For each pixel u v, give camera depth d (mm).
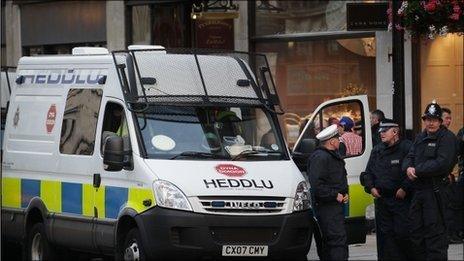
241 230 27156
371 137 32375
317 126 32531
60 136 31656
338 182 29047
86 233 29953
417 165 27953
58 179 31500
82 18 55469
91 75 30891
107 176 29141
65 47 57281
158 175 27266
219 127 29141
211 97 29547
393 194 29391
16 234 33531
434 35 34312
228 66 30359
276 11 45219
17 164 33500
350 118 32125
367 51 42375
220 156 28469
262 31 45656
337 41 43406
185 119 29016
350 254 33938
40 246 32531
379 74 41812
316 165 28922
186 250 26766
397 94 36344
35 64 33688
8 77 38000
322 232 29234
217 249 26906
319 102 44031
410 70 40469
